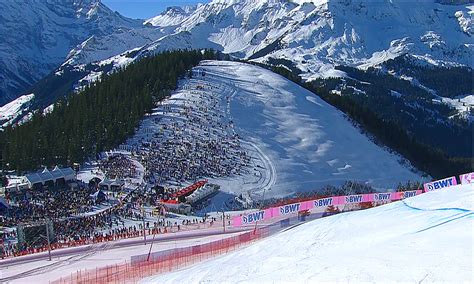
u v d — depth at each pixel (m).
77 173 86.50
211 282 25.97
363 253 24.80
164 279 30.27
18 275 40.75
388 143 127.50
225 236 51.03
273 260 27.08
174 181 81.75
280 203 70.50
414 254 23.25
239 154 98.62
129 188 76.25
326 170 101.50
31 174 76.81
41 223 53.84
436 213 31.98
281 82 144.38
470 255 22.14
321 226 34.00
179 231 54.66
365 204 55.72
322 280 22.03
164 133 103.38
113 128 99.69
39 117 114.38
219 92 130.50
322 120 126.06
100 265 41.59
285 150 105.88
